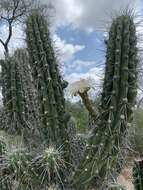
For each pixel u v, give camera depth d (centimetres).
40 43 267
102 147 243
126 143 248
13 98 298
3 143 267
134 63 246
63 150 267
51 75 268
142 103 252
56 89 269
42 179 254
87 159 250
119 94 241
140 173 265
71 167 266
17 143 283
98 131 248
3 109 309
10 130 298
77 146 283
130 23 248
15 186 255
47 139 268
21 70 305
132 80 243
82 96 272
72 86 279
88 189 250
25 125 296
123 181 331
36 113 283
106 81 247
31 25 272
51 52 270
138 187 265
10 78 300
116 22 250
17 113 297
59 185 257
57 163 253
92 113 271
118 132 239
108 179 249
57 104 269
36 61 266
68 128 279
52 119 265
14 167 252
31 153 265
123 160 258
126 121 242
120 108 239
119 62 241
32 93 293
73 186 256
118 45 242
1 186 254
